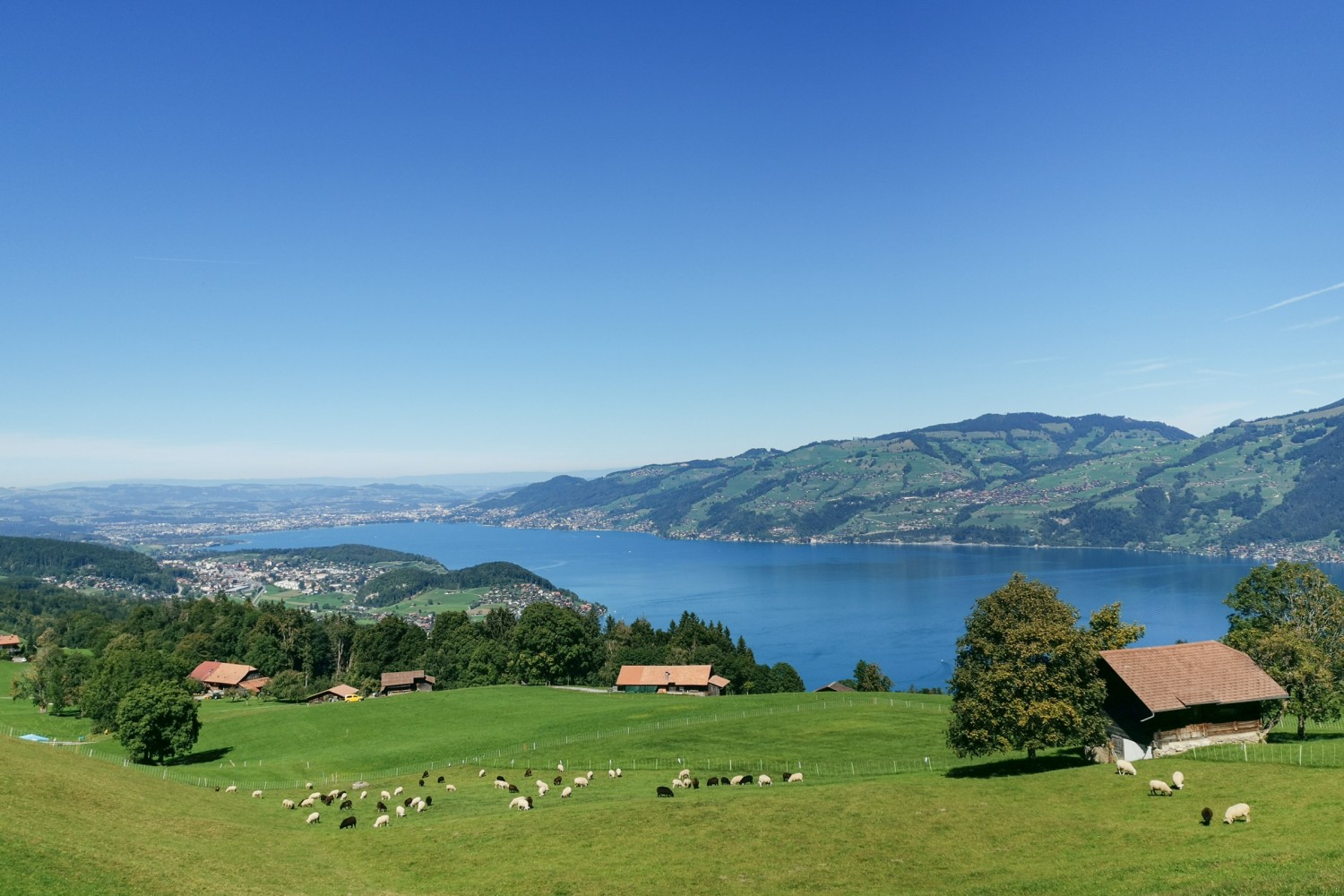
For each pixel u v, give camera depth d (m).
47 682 135.50
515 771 78.50
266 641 181.12
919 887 37.03
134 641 175.00
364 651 176.00
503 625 191.38
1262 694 59.25
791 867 40.62
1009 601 58.09
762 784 62.06
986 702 56.16
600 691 134.62
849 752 74.88
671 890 38.88
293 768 89.81
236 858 43.97
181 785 69.75
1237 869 33.12
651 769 74.50
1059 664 56.47
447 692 132.00
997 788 52.19
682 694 126.62
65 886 32.06
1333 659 66.06
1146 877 34.12
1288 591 71.62
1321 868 31.36
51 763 58.72
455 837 50.09
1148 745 57.56
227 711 132.75
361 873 45.06
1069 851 39.59
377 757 92.75
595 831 48.38
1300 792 44.31
